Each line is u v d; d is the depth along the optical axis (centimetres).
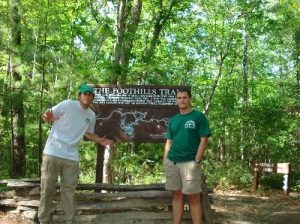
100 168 463
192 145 357
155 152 848
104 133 459
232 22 1109
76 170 367
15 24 580
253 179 823
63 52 617
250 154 948
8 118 689
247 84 1198
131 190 413
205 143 354
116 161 702
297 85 930
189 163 355
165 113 461
